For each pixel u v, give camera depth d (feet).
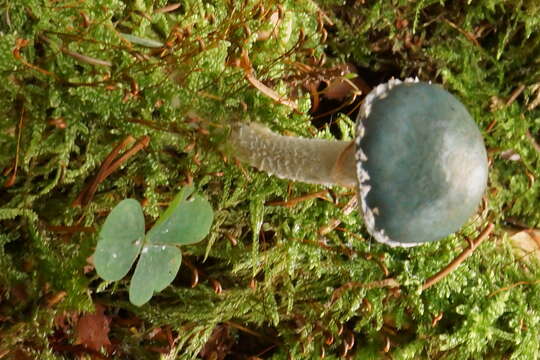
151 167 1.21
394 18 1.39
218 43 1.23
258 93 1.26
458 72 1.43
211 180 1.24
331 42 1.38
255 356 1.30
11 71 1.15
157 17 1.24
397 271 1.32
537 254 1.42
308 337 1.30
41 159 1.18
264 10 1.26
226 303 1.26
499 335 1.35
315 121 1.36
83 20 1.18
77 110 1.18
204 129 1.22
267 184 1.25
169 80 1.21
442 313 1.33
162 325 1.25
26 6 1.17
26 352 1.16
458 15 1.42
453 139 1.13
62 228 1.18
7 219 1.17
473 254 1.36
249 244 1.28
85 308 1.17
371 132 1.13
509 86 1.45
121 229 1.11
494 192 1.42
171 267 1.16
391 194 1.12
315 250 1.28
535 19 1.41
